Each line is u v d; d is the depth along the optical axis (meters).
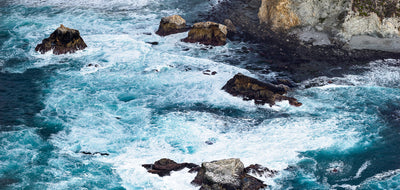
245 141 18.91
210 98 22.58
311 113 21.17
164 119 20.56
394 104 21.97
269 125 20.16
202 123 20.27
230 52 28.30
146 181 16.22
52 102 21.86
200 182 15.80
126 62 26.52
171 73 25.25
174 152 18.08
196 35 29.59
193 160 17.53
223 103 22.09
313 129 19.80
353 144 18.70
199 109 21.55
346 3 29.20
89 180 16.23
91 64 26.00
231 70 25.59
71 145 18.36
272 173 16.69
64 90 23.12
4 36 30.00
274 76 24.95
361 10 28.97
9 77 24.34
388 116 20.91
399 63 26.59
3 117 20.25
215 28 29.27
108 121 20.31
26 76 24.56
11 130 19.19
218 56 27.70
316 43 29.31
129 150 18.17
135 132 19.48
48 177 16.30
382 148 18.44
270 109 21.56
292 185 16.14
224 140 18.97
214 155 17.88
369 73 25.36
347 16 28.97
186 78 24.67
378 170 17.08
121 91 23.20
